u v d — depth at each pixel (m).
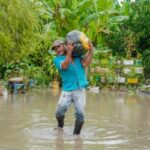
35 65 21.59
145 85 19.12
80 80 7.94
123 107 12.39
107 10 23.00
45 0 23.16
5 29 16.00
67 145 7.03
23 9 16.34
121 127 8.82
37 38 18.16
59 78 20.47
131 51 21.05
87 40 7.92
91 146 7.00
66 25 22.81
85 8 22.94
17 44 16.66
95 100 14.38
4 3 16.00
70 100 8.04
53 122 9.27
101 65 19.95
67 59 7.77
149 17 21.25
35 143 7.13
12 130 8.25
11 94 16.16
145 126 9.00
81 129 8.44
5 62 18.61
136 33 21.30
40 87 19.97
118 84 19.59
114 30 22.42
